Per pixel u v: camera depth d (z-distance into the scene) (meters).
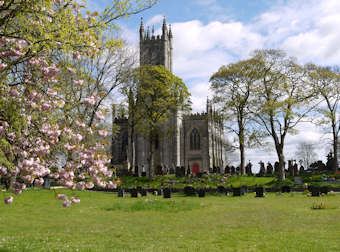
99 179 8.38
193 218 17.50
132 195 33.16
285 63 44.03
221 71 48.62
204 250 9.89
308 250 9.53
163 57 89.06
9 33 8.12
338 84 45.12
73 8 8.62
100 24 8.91
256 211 19.56
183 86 54.28
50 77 8.39
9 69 8.20
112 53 36.41
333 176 43.16
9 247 9.88
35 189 32.09
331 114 43.72
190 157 83.19
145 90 51.69
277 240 11.08
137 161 81.19
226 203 25.47
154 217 18.30
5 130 7.91
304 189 35.16
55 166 8.64
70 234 13.05
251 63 45.41
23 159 7.83
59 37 8.33
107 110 9.42
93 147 8.51
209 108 84.69
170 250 9.94
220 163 91.19
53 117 8.45
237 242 10.96
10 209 20.94
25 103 7.99
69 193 31.66
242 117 48.28
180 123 83.19
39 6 7.96
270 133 43.62
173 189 39.69
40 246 10.17
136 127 55.28
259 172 55.62
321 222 14.68
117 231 13.78
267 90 44.12
